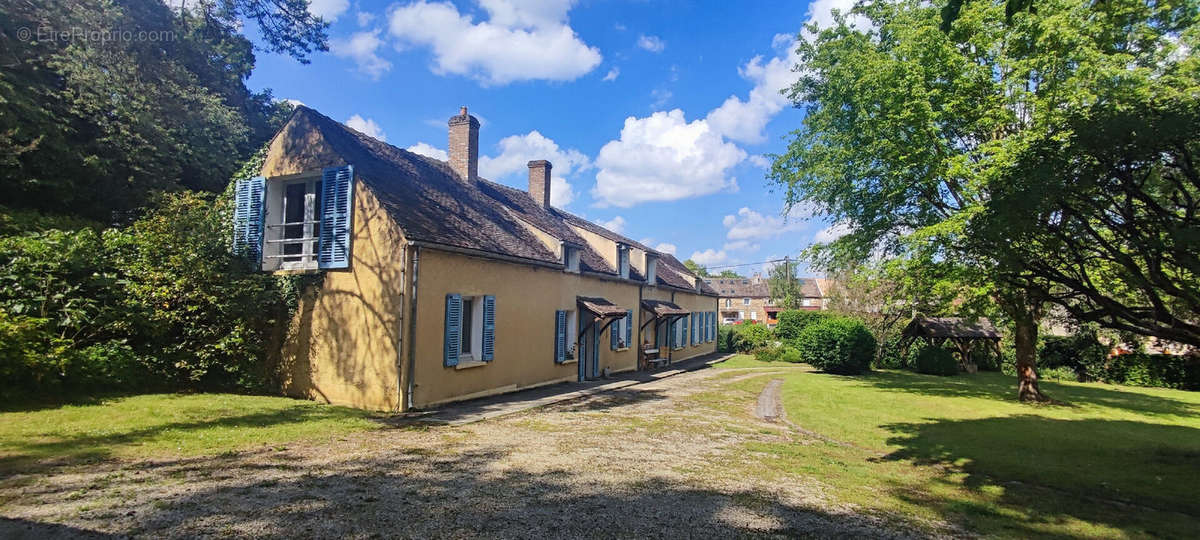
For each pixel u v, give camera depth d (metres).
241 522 4.44
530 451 7.74
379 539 4.25
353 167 11.57
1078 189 5.87
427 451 7.45
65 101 13.27
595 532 4.66
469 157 17.61
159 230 11.15
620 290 21.03
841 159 17.48
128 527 4.19
